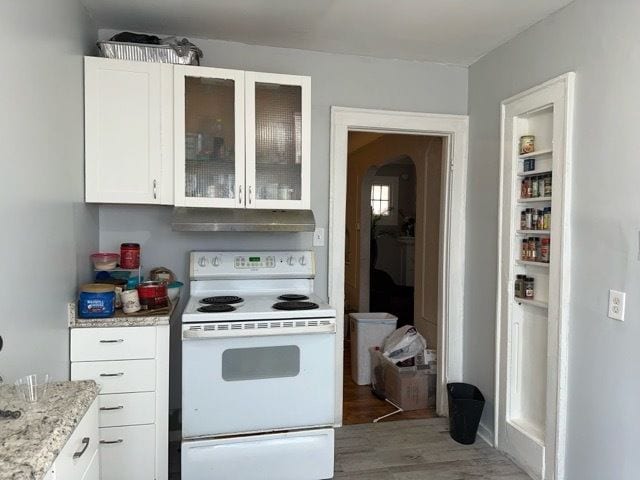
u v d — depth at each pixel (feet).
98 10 7.31
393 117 9.47
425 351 10.94
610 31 6.05
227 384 6.66
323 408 7.03
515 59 8.16
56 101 5.67
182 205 7.50
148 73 7.30
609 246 6.03
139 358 6.51
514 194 8.05
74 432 3.38
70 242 6.35
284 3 7.05
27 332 4.73
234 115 7.72
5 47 4.16
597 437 6.19
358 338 12.21
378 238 25.88
